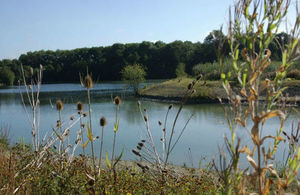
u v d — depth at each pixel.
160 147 8.82
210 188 3.22
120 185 2.84
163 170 3.52
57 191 2.56
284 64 1.41
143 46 78.62
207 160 7.08
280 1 1.37
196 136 10.38
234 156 1.38
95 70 76.38
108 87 46.88
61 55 82.44
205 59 68.69
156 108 20.42
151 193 3.06
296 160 1.39
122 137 10.58
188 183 3.55
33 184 2.65
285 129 8.62
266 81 1.38
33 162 3.22
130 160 6.50
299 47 1.38
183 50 74.44
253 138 1.35
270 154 1.39
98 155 7.29
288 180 1.34
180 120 14.35
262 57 1.39
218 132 10.83
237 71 1.42
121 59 77.00
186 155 7.75
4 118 16.97
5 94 39.97
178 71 44.50
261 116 1.31
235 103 1.38
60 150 3.58
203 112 16.98
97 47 80.75
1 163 2.93
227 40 1.42
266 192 1.35
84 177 2.71
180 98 24.89
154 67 76.00
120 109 20.12
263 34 1.40
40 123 13.98
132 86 39.56
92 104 23.75
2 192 2.44
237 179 1.42
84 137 7.71
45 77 76.88
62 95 35.00
